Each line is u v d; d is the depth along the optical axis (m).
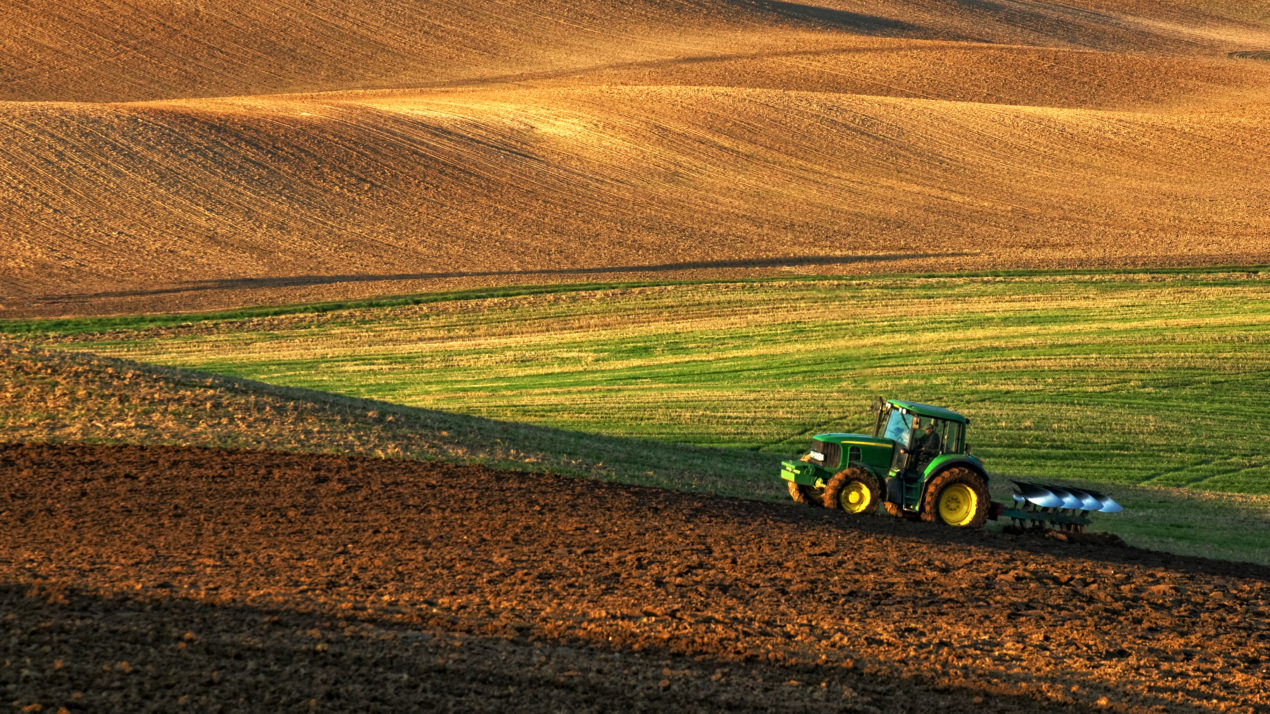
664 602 36.72
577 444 66.00
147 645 29.17
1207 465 71.25
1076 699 30.81
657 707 28.41
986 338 105.19
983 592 39.88
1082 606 39.00
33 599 32.00
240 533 42.22
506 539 43.28
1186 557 49.22
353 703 26.81
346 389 92.56
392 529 43.81
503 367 101.12
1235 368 93.56
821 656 32.75
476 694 28.19
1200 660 34.50
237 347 106.81
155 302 121.94
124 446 54.38
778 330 112.00
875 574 41.28
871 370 96.06
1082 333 105.94
